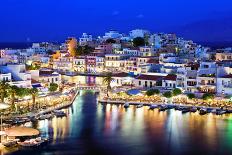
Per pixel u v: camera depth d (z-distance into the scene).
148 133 157.88
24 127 149.88
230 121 177.88
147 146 140.38
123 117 187.75
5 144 138.00
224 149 136.88
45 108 197.12
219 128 164.88
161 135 154.75
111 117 187.75
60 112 189.62
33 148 137.25
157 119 183.25
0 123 167.25
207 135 154.38
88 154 131.38
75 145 141.25
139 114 195.25
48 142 144.25
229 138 149.75
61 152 133.50
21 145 139.38
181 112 199.12
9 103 193.50
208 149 137.12
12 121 171.12
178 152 134.00
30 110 189.62
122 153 133.00
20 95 195.62
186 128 165.25
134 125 171.12
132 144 143.00
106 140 147.75
